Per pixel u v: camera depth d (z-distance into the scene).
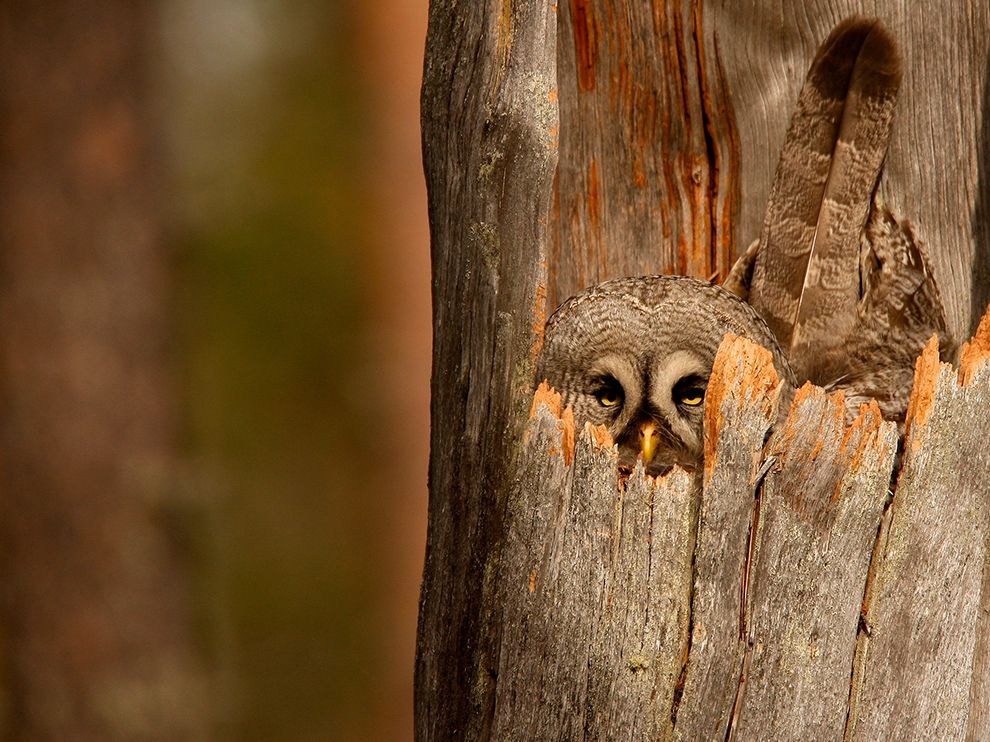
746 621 6.45
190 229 16.28
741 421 6.43
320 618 16.25
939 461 6.66
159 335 14.47
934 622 6.69
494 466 7.06
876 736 6.60
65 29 13.71
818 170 8.95
